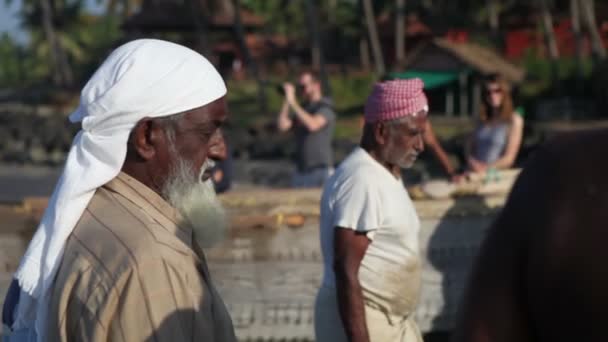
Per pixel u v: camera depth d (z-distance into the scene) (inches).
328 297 201.0
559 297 72.9
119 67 118.9
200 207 124.6
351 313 190.4
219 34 3166.8
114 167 118.3
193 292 114.6
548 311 73.5
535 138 1382.9
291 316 297.7
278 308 297.7
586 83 2257.6
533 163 78.1
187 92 119.6
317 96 466.3
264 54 3186.5
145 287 110.9
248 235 296.4
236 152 1596.9
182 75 119.6
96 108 118.1
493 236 77.9
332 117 462.6
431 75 2346.2
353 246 191.9
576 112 2149.4
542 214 74.6
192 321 113.5
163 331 110.6
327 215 197.3
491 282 76.6
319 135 461.4
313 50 2878.9
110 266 111.8
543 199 75.1
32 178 1435.8
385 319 197.3
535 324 74.9
